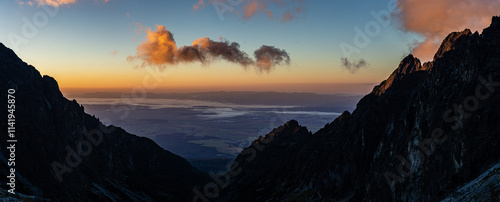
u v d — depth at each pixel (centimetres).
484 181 4581
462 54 7631
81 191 14912
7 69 15488
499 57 6425
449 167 5916
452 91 7150
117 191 18562
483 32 7338
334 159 13900
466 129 5875
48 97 17300
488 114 5572
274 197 18025
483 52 6850
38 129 14000
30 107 14625
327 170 13588
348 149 13000
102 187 17612
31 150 12669
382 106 11812
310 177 16038
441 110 7081
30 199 8531
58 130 16262
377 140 11362
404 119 9100
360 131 12250
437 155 6525
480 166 5209
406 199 6919
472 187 4784
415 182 6856
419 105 8438
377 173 9031
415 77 12088
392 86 12350
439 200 5653
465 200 4566
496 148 5088
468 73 6944
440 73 8138
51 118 16212
